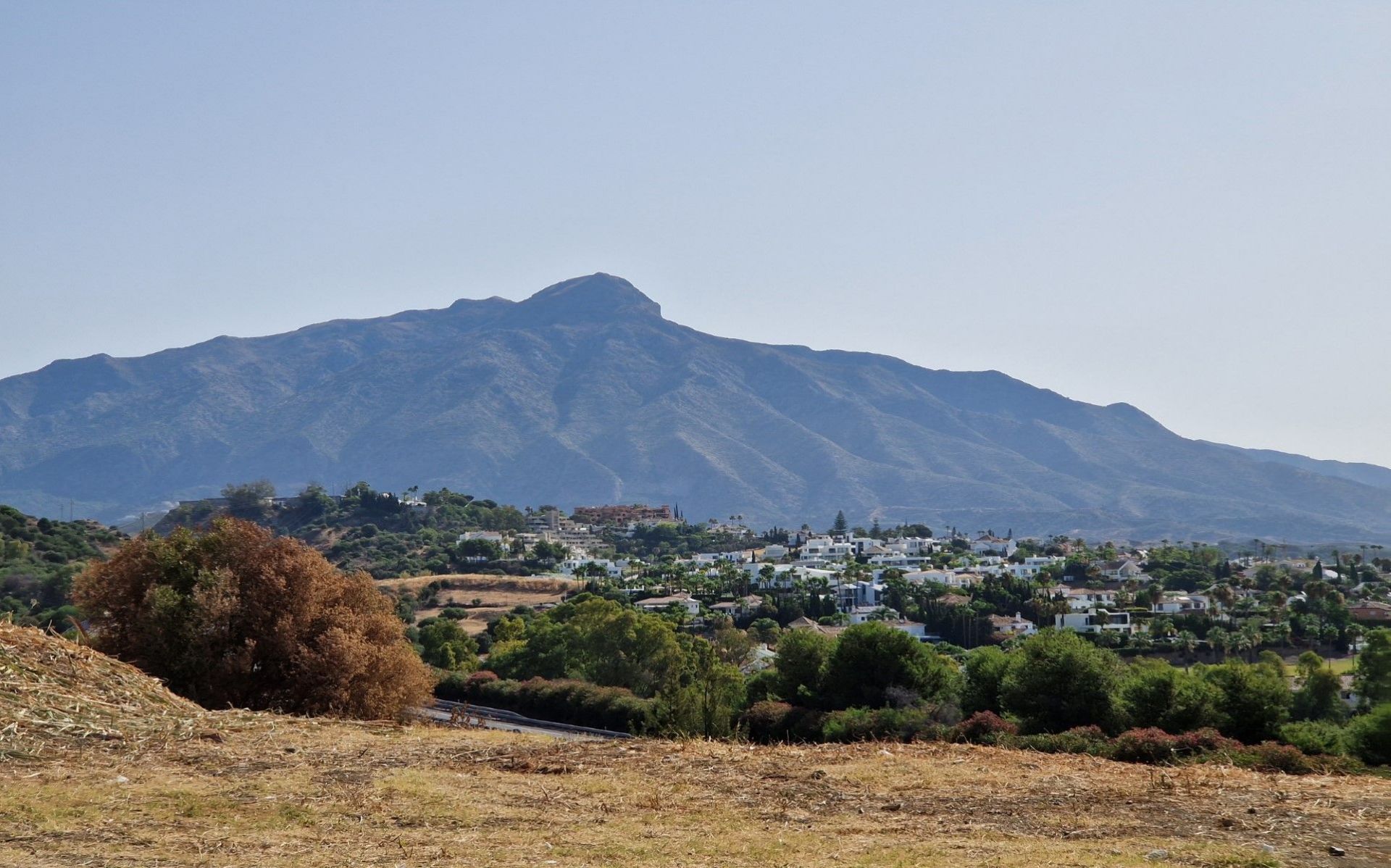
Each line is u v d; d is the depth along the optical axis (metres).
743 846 9.54
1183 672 41.94
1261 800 11.01
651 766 13.19
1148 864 8.77
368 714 24.03
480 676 65.12
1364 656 65.62
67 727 13.73
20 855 8.77
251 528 25.02
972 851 9.29
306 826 10.08
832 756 13.97
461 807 10.92
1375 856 8.85
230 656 23.17
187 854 8.99
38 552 94.19
